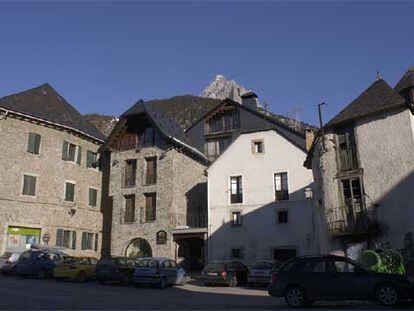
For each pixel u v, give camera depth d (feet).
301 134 126.21
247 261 102.99
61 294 54.80
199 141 143.13
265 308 43.14
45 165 107.65
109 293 59.41
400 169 68.95
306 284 44.50
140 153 119.14
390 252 62.34
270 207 104.88
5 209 96.78
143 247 114.32
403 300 44.19
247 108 138.62
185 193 117.39
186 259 112.27
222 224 107.45
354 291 43.06
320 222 82.28
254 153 109.91
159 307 43.65
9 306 41.91
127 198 118.73
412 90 90.07
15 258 82.02
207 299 54.60
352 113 76.23
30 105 108.78
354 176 73.56
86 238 116.37
